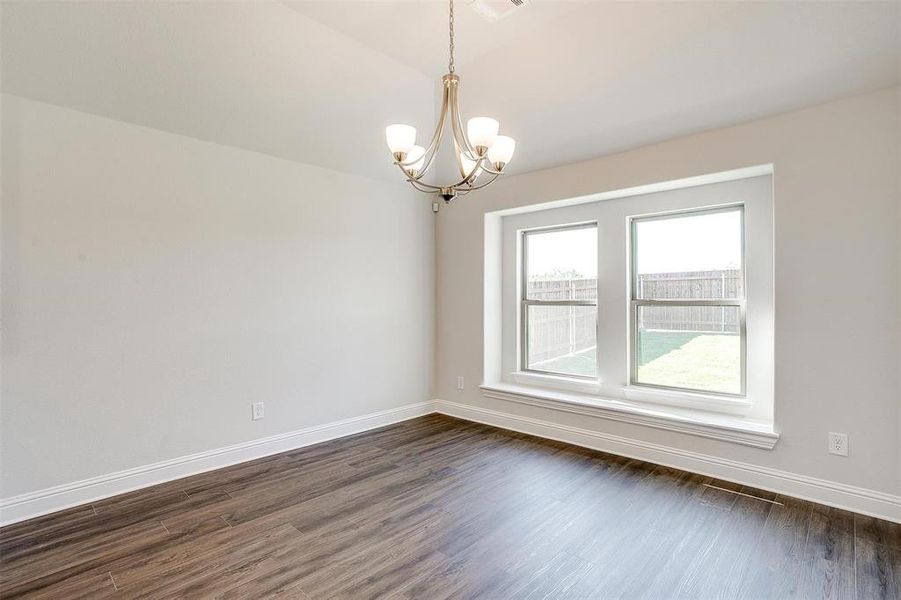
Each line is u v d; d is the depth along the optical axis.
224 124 3.02
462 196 4.45
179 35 2.39
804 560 2.02
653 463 3.21
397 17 2.49
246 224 3.29
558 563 2.02
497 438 3.81
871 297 2.40
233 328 3.23
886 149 2.36
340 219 3.88
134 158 2.80
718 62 2.45
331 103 3.11
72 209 2.58
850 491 2.46
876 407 2.39
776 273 2.68
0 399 2.37
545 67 2.82
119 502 2.62
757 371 3.06
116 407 2.73
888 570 1.94
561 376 4.12
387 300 4.24
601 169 3.47
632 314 3.68
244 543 2.19
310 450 3.52
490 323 4.36
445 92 2.05
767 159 2.71
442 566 2.00
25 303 2.44
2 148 2.37
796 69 2.36
